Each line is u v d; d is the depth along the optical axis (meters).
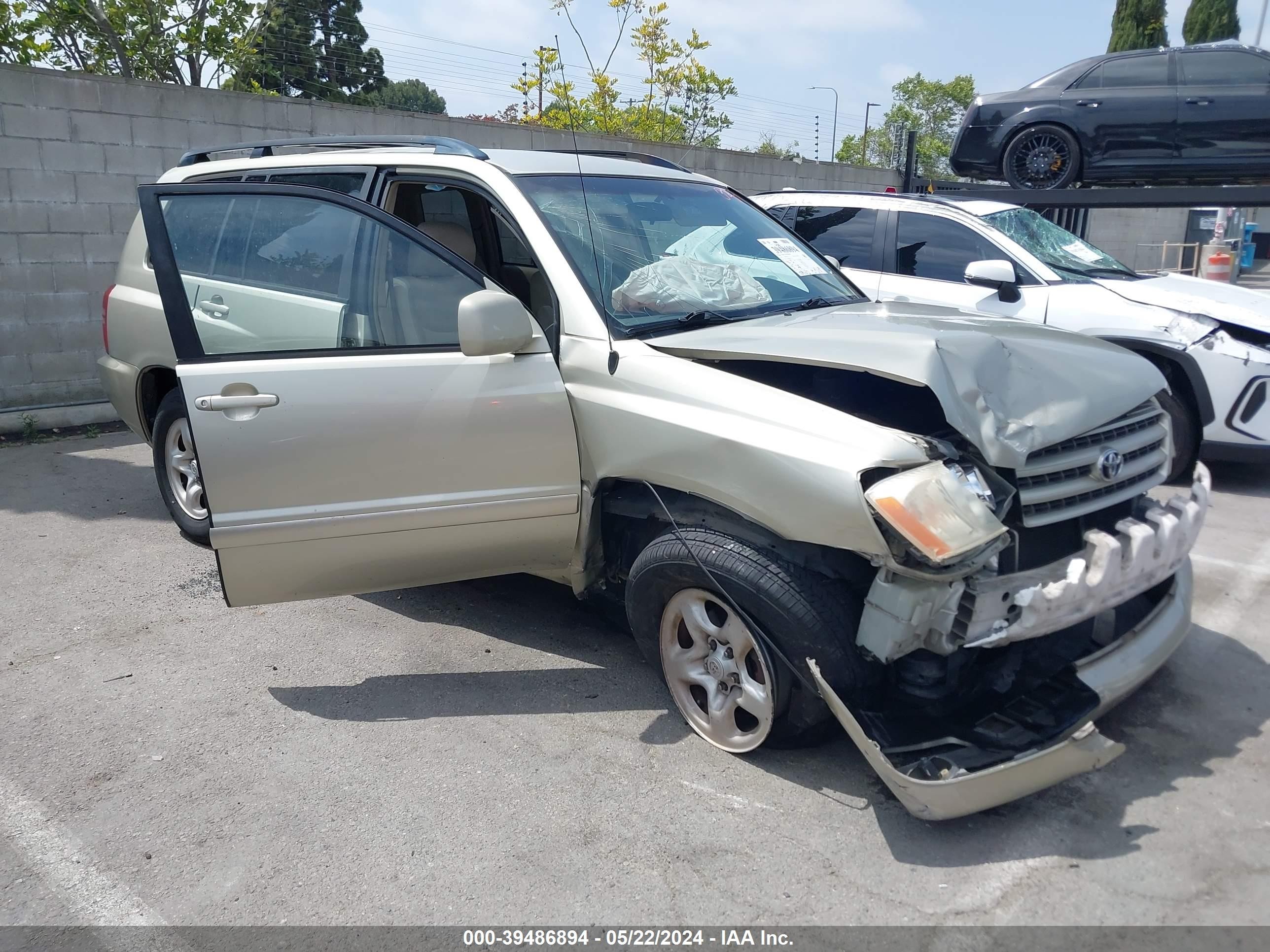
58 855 2.78
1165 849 2.71
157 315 4.83
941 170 45.66
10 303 7.45
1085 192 9.03
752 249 4.18
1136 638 3.12
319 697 3.65
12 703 3.61
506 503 3.36
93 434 7.64
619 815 2.91
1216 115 8.71
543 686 3.69
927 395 3.27
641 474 3.19
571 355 3.37
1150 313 5.97
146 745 3.33
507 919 2.50
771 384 3.35
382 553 3.42
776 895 2.56
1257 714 3.42
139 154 7.91
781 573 2.85
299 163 4.32
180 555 5.08
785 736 3.06
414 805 2.97
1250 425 5.72
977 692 2.98
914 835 2.79
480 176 3.76
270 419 3.26
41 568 4.90
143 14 15.76
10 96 7.21
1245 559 4.93
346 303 3.49
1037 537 2.93
